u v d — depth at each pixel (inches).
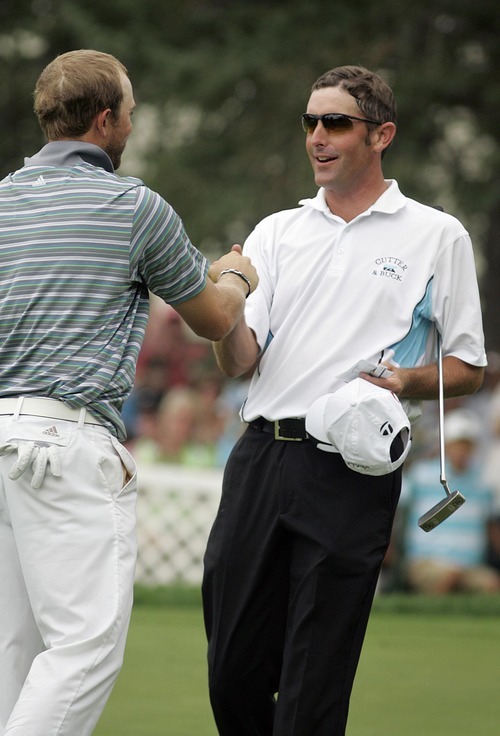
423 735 776.9
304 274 630.5
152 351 1910.7
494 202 2121.1
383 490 612.4
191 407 1764.3
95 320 553.0
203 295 569.9
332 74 631.2
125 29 2241.6
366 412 587.2
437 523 604.7
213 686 639.1
